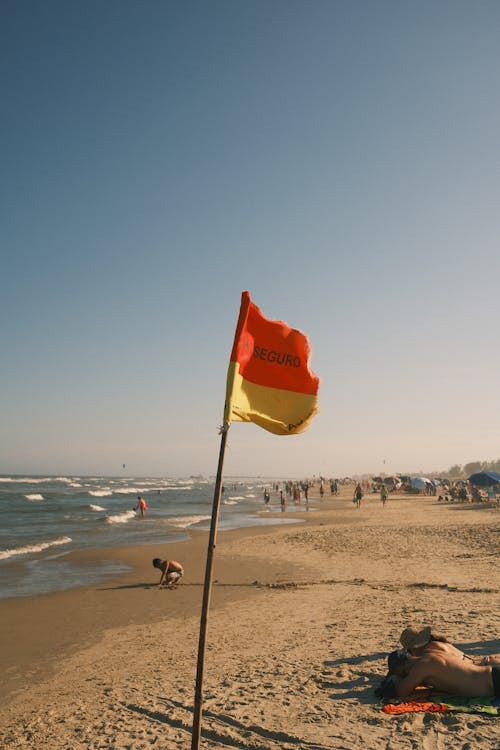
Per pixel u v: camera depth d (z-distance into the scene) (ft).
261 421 12.43
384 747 14.23
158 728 17.72
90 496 239.09
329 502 204.03
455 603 33.58
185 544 76.95
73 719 19.72
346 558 59.82
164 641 31.17
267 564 58.13
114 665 27.17
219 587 46.80
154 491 309.83
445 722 15.39
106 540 82.64
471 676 17.11
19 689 24.57
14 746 17.62
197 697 11.64
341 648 25.52
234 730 16.69
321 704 18.13
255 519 124.98
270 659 24.85
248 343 12.64
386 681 18.16
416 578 44.98
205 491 339.57
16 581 50.70
